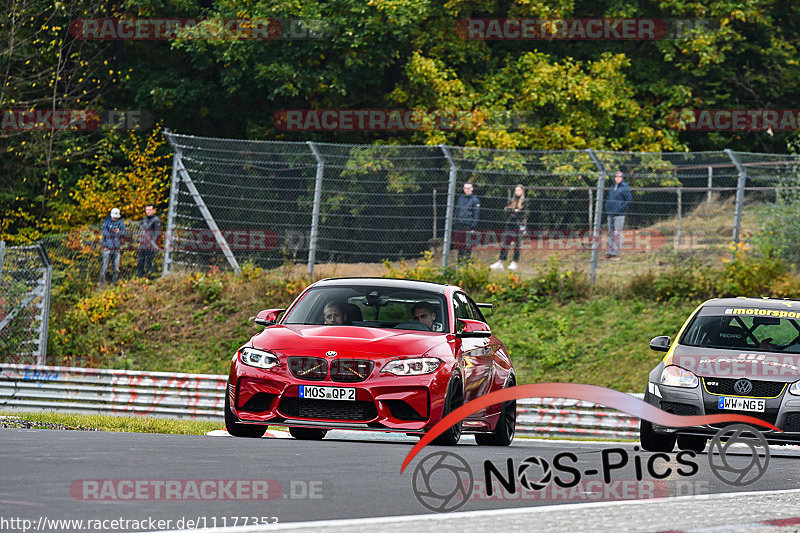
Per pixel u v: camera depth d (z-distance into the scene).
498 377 46.56
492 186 105.88
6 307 82.06
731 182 102.94
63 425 52.72
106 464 29.16
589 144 119.75
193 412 69.00
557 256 94.50
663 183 102.00
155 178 117.44
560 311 90.50
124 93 131.25
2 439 36.06
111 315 92.00
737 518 23.83
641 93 132.12
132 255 96.88
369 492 25.84
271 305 93.44
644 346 85.06
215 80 130.38
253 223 98.81
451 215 95.06
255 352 40.53
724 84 135.62
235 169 99.88
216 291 94.56
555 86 119.94
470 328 43.72
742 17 126.69
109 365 86.94
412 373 39.34
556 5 125.44
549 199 97.25
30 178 125.19
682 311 88.94
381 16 116.62
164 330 91.12
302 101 127.00
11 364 75.12
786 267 90.81
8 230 123.81
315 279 95.19
